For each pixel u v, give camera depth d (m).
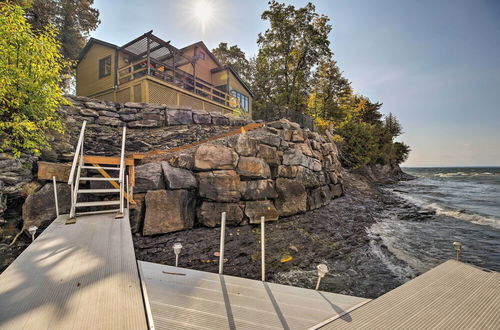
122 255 2.82
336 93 28.55
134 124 10.04
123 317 1.72
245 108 22.94
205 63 20.58
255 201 7.70
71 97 8.83
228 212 7.04
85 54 15.85
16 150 5.61
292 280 4.52
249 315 2.07
